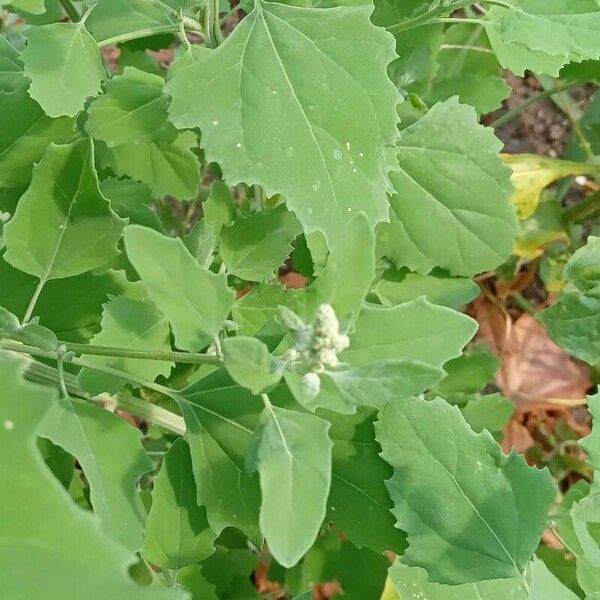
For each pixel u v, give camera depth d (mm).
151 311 188
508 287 381
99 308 209
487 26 227
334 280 141
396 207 244
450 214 245
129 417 330
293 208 180
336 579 266
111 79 219
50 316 208
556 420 379
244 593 274
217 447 186
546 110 425
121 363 187
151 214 244
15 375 116
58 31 193
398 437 192
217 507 186
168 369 193
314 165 184
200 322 140
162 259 131
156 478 189
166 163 255
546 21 204
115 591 109
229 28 373
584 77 302
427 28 267
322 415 195
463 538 190
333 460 196
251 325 212
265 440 136
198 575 236
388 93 190
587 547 206
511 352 378
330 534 262
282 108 186
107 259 190
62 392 176
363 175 187
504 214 245
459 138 244
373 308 150
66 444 169
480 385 277
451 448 193
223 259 213
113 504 167
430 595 211
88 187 176
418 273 252
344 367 139
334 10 193
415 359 138
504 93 290
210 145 182
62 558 109
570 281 253
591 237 248
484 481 193
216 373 185
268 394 185
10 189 229
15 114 210
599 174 328
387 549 199
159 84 221
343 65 189
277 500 126
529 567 202
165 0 224
